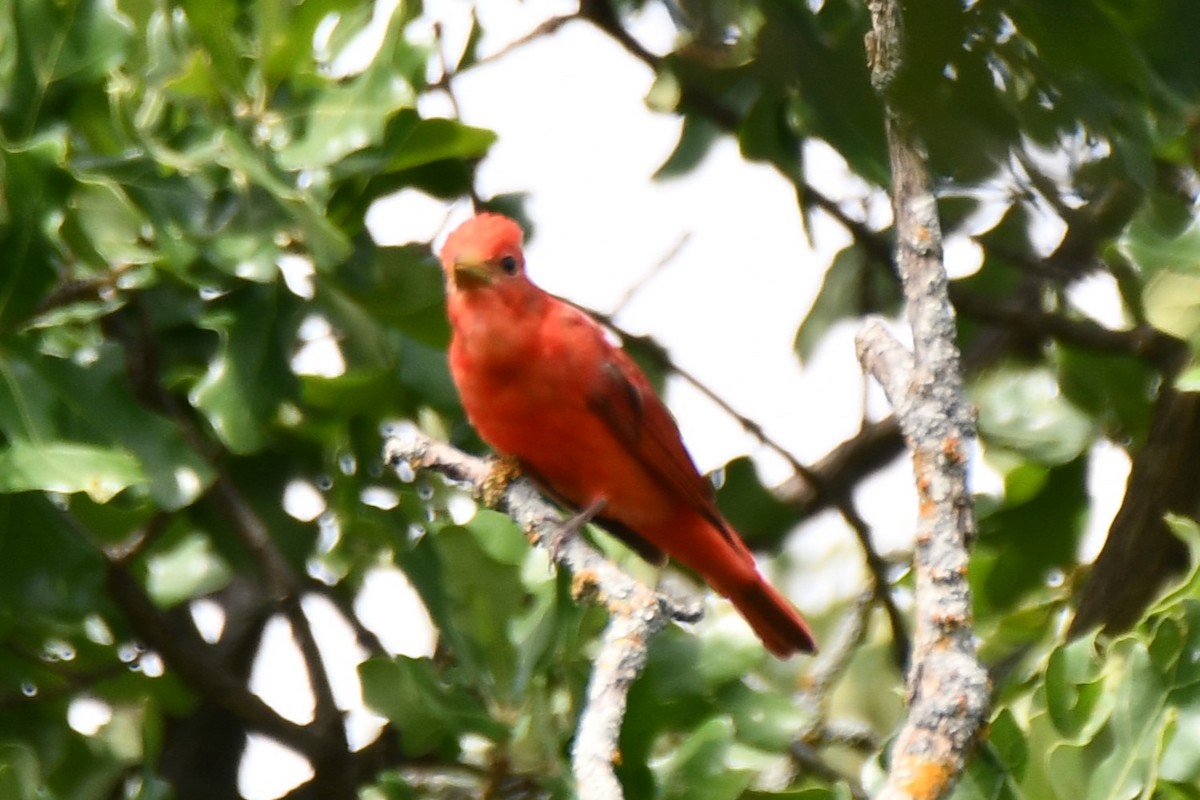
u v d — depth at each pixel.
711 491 11.66
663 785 9.39
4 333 9.19
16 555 9.34
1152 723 8.67
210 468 9.42
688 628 10.80
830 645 14.05
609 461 11.13
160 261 9.55
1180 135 10.09
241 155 9.05
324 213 9.85
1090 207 10.94
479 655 10.03
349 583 12.37
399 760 11.50
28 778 9.88
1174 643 8.74
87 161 9.44
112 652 11.74
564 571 9.91
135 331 10.77
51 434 9.06
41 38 9.43
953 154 6.30
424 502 11.83
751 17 10.82
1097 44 7.53
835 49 8.55
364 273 10.27
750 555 11.68
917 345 7.55
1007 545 13.12
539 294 11.12
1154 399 12.62
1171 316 9.77
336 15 10.62
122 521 10.70
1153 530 11.82
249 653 13.40
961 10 5.92
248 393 9.85
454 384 11.12
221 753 13.23
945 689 6.91
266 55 9.60
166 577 11.49
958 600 7.09
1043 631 12.79
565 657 10.00
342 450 11.59
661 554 12.01
